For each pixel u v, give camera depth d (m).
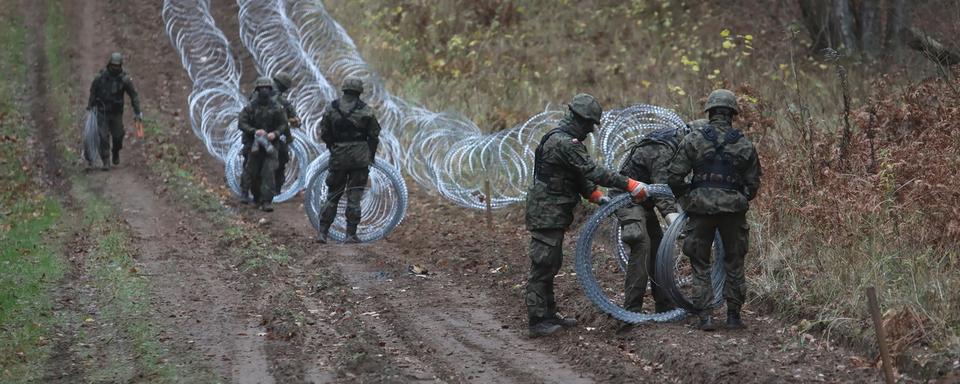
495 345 24.89
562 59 72.19
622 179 24.50
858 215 27.59
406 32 78.81
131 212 46.62
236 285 32.31
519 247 37.09
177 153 59.66
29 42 80.50
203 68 75.06
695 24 76.38
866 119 34.06
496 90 66.19
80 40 81.44
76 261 35.59
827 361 21.55
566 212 25.19
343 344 25.06
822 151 32.53
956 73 37.09
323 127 39.22
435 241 39.41
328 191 39.69
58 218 44.72
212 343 25.34
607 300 24.94
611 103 58.41
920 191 27.30
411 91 65.88
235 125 60.50
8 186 51.94
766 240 28.88
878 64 60.06
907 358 20.56
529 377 22.08
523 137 50.84
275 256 36.16
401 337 25.83
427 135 54.75
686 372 21.41
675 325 25.22
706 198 23.75
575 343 24.59
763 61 65.06
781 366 21.22
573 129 24.94
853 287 24.67
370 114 38.94
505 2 80.19
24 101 69.75
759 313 25.98
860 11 66.06
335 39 74.69
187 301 30.05
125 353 24.39
